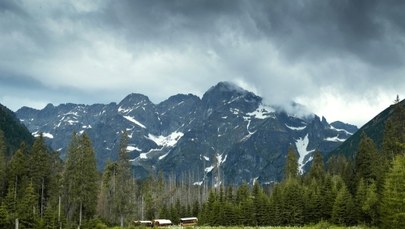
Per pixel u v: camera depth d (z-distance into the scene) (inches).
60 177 4950.8
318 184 5487.2
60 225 4013.3
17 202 4094.5
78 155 4827.8
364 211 4133.9
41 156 4810.5
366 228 3902.6
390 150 5098.4
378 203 3959.2
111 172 5679.1
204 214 5310.0
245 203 4977.9
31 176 4714.6
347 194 4416.8
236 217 4899.1
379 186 4379.9
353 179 5354.3
